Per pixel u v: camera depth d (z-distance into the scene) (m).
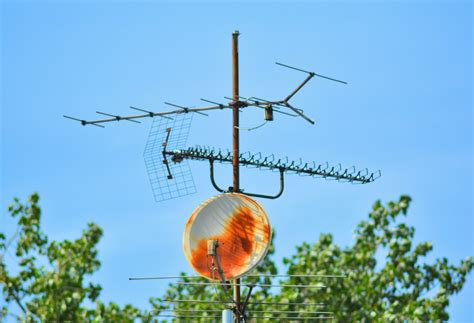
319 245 60.47
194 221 23.66
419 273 57.53
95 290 47.72
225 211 23.67
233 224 23.55
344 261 58.03
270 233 23.22
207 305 51.28
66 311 46.00
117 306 48.16
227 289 23.45
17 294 47.34
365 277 56.31
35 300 46.56
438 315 51.12
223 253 23.38
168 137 25.52
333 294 55.31
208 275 23.25
